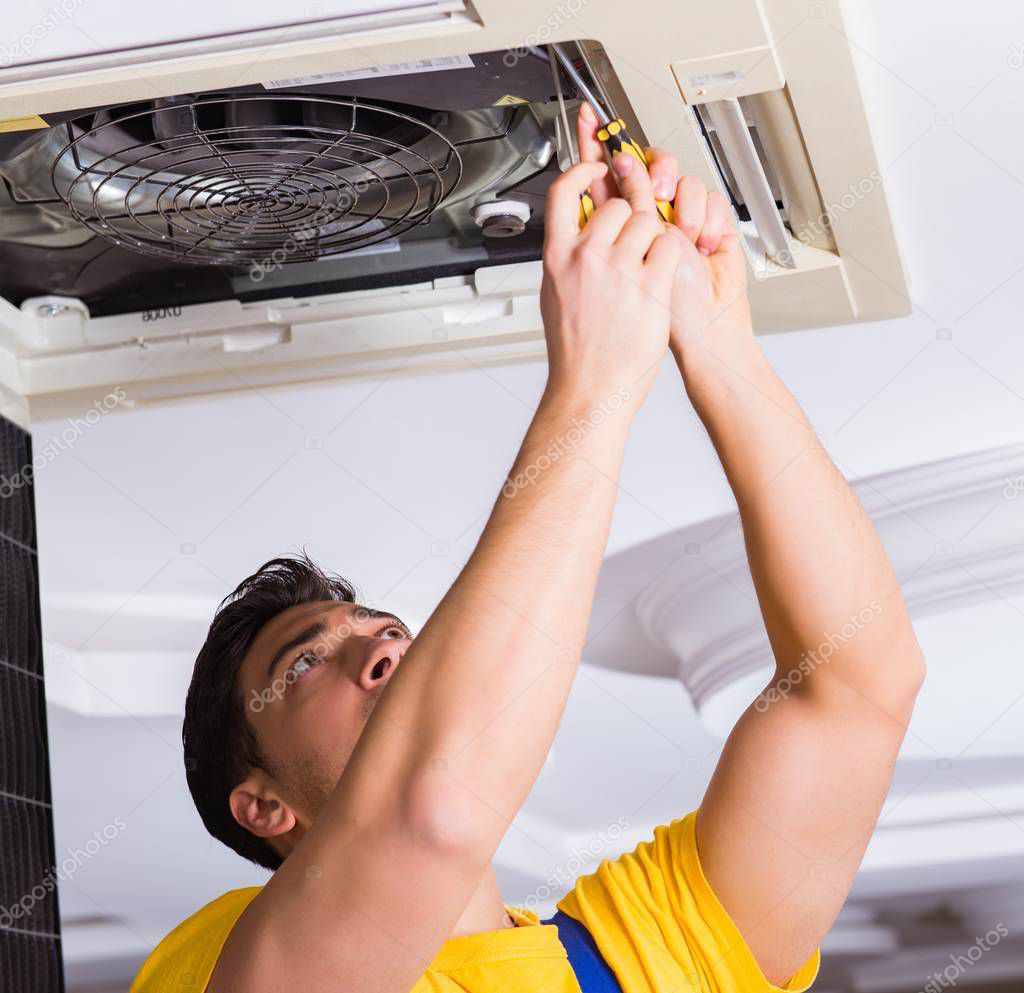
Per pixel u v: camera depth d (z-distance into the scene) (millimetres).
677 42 1012
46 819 1612
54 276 1418
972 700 1931
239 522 1911
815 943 1056
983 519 1737
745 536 1005
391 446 1875
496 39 977
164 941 958
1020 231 1677
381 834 695
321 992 715
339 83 1044
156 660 1939
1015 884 1982
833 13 1005
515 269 1459
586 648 1915
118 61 991
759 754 1045
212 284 1461
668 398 1862
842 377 1786
